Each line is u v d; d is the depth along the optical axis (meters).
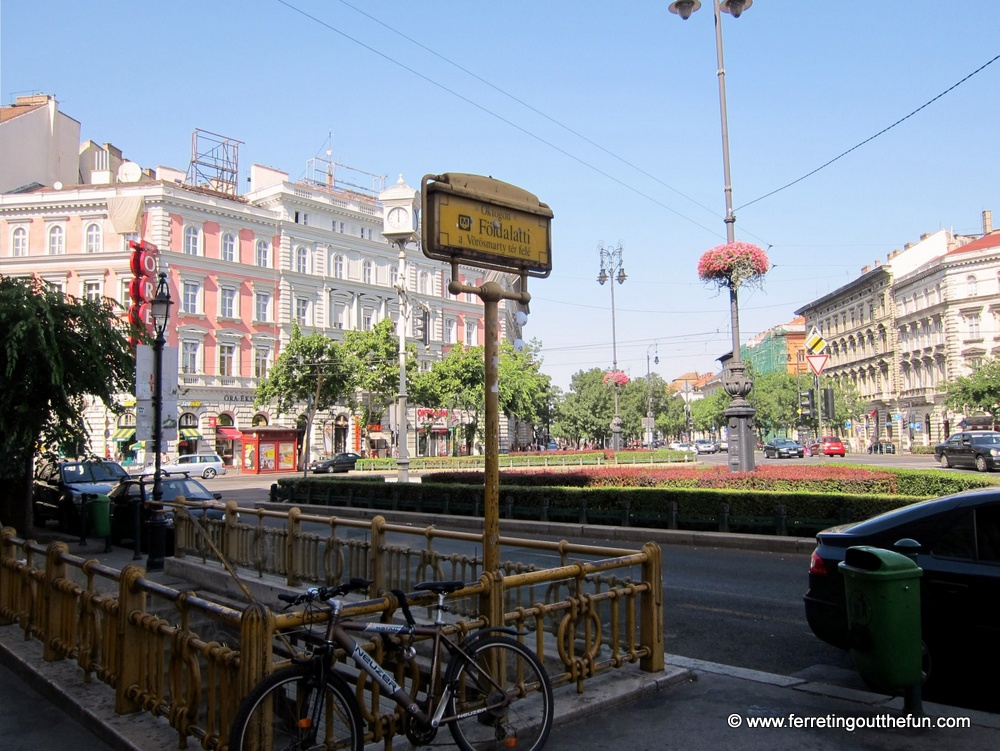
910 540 5.18
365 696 5.42
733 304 17.98
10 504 14.59
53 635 6.44
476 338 68.69
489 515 5.03
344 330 55.66
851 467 16.77
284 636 4.25
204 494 15.32
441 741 4.45
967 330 56.62
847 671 6.27
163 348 13.88
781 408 68.75
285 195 53.44
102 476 18.52
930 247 64.12
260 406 50.19
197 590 10.84
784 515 12.84
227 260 50.25
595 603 5.45
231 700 4.04
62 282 46.50
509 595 6.42
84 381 14.24
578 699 5.18
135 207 45.19
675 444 80.94
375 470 46.72
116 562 12.99
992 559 5.30
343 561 8.54
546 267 5.67
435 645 4.34
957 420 56.62
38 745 4.86
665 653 6.84
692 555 12.30
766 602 8.81
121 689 5.09
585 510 15.64
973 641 5.19
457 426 55.25
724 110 18.58
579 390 81.69
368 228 59.66
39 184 49.91
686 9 18.88
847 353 77.94
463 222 5.09
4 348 13.17
